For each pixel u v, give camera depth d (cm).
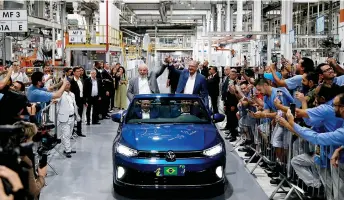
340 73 641
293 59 1642
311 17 2578
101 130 1128
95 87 1223
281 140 572
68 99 791
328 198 446
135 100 665
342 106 378
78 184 618
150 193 574
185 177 521
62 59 1642
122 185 536
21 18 859
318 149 454
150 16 3800
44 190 588
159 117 639
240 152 841
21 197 187
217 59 2289
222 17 2883
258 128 690
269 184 614
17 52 1719
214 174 534
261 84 611
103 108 1353
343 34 1215
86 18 2673
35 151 512
